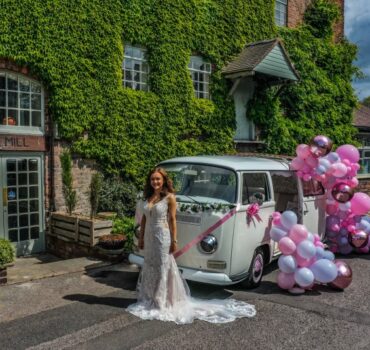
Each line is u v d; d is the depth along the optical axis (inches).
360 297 262.8
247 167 279.7
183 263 253.9
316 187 353.4
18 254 390.9
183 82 506.6
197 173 282.8
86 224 354.0
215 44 545.6
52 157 407.8
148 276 232.7
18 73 387.2
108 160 443.2
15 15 374.9
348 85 746.8
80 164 427.2
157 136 481.1
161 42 484.4
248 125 599.5
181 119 503.8
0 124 379.9
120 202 443.5
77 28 414.3
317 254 267.6
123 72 463.8
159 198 235.8
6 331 203.6
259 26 605.9
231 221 250.4
